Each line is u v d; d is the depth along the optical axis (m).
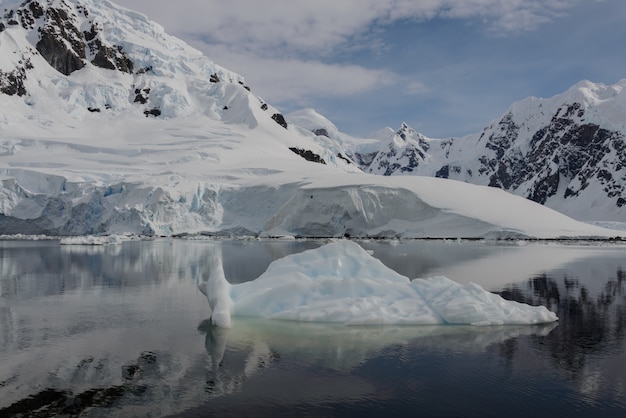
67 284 24.83
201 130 145.25
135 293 21.92
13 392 9.84
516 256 45.09
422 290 17.80
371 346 13.09
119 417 8.68
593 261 40.06
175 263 35.97
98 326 15.34
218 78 191.25
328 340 13.65
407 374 10.95
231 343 13.37
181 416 8.73
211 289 17.36
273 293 17.19
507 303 17.05
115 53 170.00
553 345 13.20
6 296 21.09
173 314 17.19
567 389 10.06
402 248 57.47
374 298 17.12
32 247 55.75
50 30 161.75
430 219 83.38
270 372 11.06
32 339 13.80
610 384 10.33
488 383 10.40
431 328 15.10
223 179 103.94
